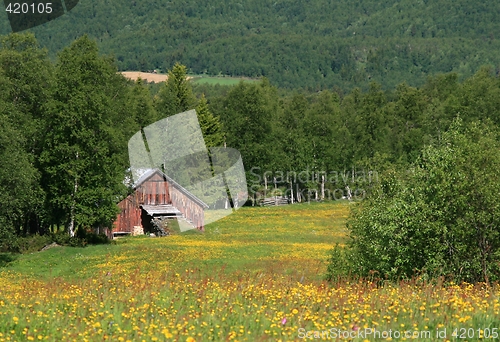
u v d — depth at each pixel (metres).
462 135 36.03
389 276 33.94
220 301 23.28
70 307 22.30
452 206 32.94
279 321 20.34
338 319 20.77
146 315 20.86
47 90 75.88
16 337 18.14
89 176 75.06
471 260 32.41
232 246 69.94
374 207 38.00
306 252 65.81
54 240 70.00
